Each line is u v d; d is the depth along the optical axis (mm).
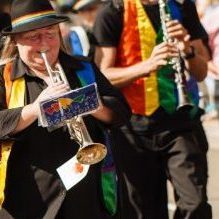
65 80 6090
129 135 8289
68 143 6266
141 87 8312
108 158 6523
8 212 6277
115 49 8391
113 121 6516
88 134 6121
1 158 6234
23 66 6371
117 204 6637
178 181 8297
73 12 11141
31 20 6156
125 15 8328
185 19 8586
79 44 8578
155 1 8391
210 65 11211
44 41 6191
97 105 5992
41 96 5957
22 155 6262
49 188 6238
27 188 6254
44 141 6246
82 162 6027
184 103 8055
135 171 8328
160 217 8570
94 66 6680
